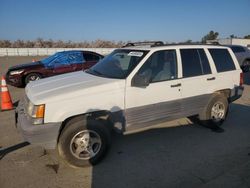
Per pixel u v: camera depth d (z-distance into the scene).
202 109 4.98
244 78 12.26
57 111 3.41
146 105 4.07
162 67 4.27
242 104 7.16
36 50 42.47
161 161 3.83
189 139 4.66
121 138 4.68
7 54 40.94
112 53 4.95
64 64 10.07
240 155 4.01
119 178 3.38
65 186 3.21
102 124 3.70
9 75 9.62
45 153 4.08
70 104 3.47
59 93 3.51
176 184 3.22
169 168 3.62
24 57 35.47
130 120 3.98
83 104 3.55
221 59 5.28
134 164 3.75
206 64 4.95
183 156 3.99
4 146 4.33
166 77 4.31
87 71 4.76
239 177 3.32
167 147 4.32
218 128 5.20
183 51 4.62
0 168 3.61
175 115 4.52
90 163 3.66
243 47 14.54
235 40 31.03
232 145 4.41
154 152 4.14
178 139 4.66
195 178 3.35
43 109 3.35
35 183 3.26
